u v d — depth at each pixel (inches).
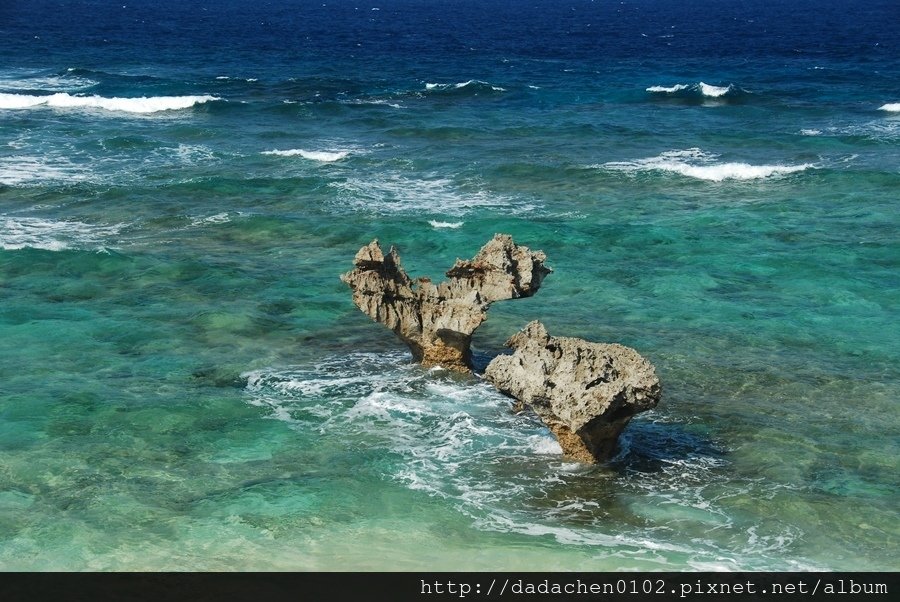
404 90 2883.9
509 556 640.4
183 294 1167.0
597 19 7126.0
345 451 791.7
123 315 1093.1
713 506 711.1
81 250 1284.4
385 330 1066.7
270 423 839.7
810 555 650.2
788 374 952.9
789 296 1173.7
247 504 705.0
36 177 1708.9
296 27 5812.0
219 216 1496.1
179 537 661.3
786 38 5093.5
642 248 1354.6
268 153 1927.9
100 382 917.2
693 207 1567.4
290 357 989.8
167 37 4717.0
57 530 666.8
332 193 1644.9
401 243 1379.2
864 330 1068.5
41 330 1042.1
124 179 1712.6
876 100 2699.3
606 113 2493.8
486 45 4640.8
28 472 747.4
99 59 3612.2
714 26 6205.7
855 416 864.9
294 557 638.5
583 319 1104.2
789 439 818.2
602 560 636.7
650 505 711.1
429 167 1839.3
